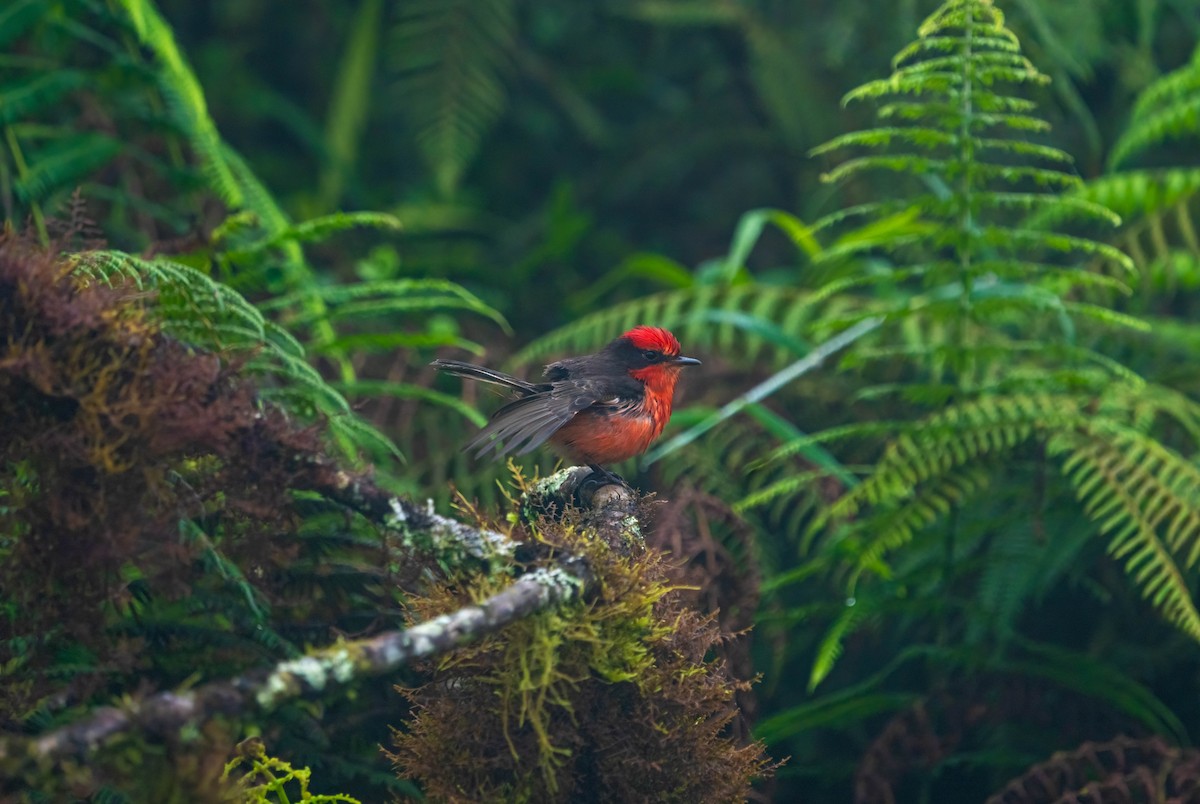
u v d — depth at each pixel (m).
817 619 8.84
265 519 4.81
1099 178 10.32
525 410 7.30
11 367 4.15
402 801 5.29
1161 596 6.72
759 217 10.05
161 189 8.66
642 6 12.66
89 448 4.23
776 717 7.51
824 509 8.61
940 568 7.67
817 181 12.05
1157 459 7.31
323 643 5.70
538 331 11.70
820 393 9.65
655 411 8.34
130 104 8.09
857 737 8.55
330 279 10.78
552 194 13.19
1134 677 7.98
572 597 4.62
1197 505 7.05
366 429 6.14
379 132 13.48
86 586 4.44
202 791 3.59
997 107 7.25
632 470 9.02
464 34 11.50
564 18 13.55
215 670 5.39
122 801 4.62
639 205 13.59
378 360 9.38
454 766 4.62
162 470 4.38
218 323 5.84
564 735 4.65
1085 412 8.11
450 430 9.04
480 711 4.64
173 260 6.44
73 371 4.28
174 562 4.54
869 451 9.25
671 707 4.79
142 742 3.54
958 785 8.01
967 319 8.38
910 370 9.73
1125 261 7.07
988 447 7.35
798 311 9.88
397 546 4.85
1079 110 10.29
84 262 5.12
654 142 13.45
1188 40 11.90
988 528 7.67
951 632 8.32
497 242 13.13
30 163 7.54
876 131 7.25
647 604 4.73
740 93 13.41
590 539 4.92
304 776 4.68
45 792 3.51
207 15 13.40
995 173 7.24
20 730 4.62
